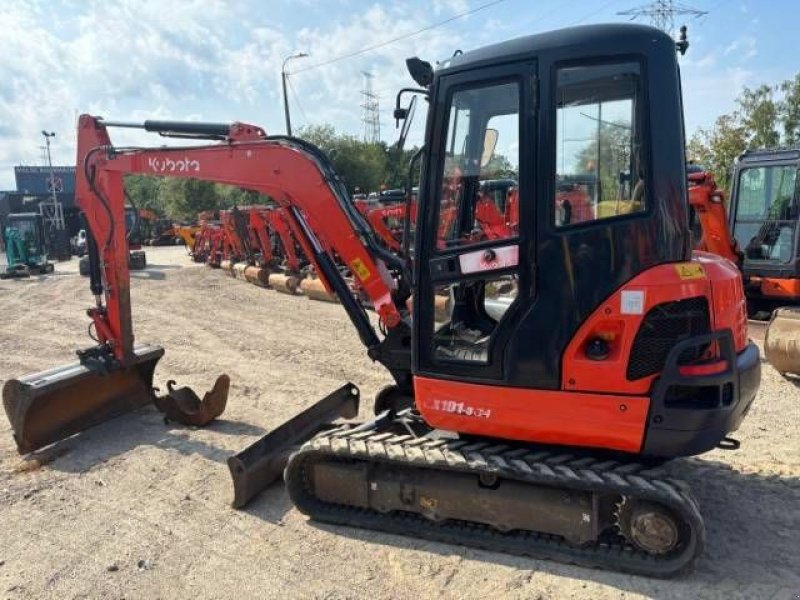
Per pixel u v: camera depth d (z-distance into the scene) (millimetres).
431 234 3912
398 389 5312
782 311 7285
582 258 3488
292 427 4973
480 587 3525
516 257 3629
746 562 3691
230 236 20812
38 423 5594
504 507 3773
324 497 4293
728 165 27125
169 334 10961
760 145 28109
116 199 5703
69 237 34969
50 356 9516
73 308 14508
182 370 8469
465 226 4012
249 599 3490
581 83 3506
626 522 3576
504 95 3752
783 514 4227
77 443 5809
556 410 3619
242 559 3881
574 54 3471
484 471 3713
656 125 3418
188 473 5125
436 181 3873
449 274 3863
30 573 3783
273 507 4527
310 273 15766
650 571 3525
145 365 6578
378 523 4129
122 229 5805
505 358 3691
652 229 3418
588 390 3533
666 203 3434
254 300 14867
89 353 5934
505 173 3805
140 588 3615
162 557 3924
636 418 3477
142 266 23656
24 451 5492
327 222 4844
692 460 5074
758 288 10070
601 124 3496
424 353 3984
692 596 3385
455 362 3869
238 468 4457
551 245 3535
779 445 5379
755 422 5926
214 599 3500
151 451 5590
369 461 4125
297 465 4297
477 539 3895
